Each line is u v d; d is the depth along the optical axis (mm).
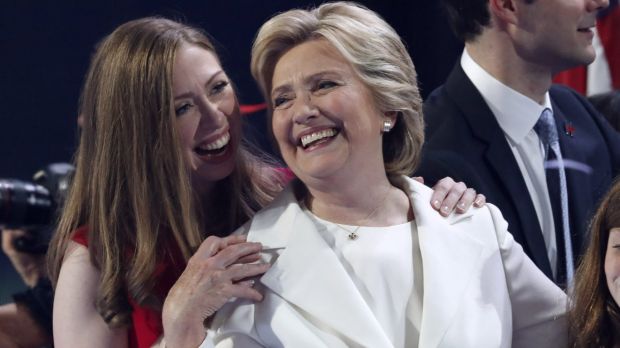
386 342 6711
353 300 6797
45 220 8828
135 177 7445
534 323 7551
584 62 8695
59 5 12188
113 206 7496
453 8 8898
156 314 7516
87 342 7406
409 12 13602
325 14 7082
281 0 13039
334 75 6883
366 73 6945
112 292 7387
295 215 7176
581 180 8852
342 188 7074
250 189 8312
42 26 12141
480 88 8789
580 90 13086
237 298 6961
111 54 7566
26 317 9539
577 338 7320
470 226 7402
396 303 6930
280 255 7031
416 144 7426
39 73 12164
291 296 6875
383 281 6965
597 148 9117
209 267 6797
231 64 12859
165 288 7613
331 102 6824
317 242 7016
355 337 6707
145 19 7793
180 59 7512
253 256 6930
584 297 7289
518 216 8445
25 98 12133
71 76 12305
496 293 7203
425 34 13555
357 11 7094
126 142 7453
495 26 8641
